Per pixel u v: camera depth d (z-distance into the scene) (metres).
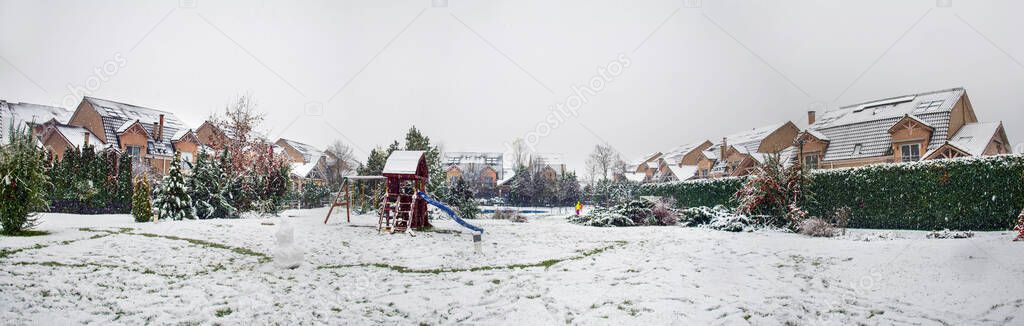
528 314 6.50
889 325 5.74
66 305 6.32
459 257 11.50
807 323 5.91
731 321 5.99
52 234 12.37
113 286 7.42
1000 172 15.05
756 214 18.59
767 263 9.88
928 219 16.64
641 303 6.84
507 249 12.89
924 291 7.11
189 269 9.05
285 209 31.50
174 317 6.11
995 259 8.66
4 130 34.25
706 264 9.89
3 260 8.66
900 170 17.45
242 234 14.17
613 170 59.88
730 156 43.03
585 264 10.29
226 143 35.81
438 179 28.23
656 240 14.53
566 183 54.91
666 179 54.91
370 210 28.30
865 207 18.38
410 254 11.86
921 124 29.47
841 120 36.84
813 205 19.81
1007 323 5.63
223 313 6.38
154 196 20.75
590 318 6.24
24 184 12.36
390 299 7.34
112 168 23.94
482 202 47.38
